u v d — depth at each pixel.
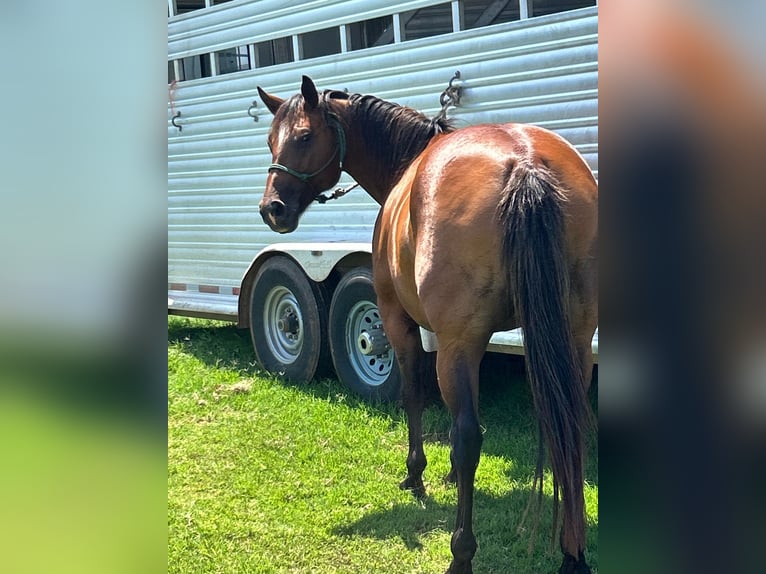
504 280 2.15
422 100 4.35
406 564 2.79
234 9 5.53
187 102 6.07
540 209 2.05
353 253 4.68
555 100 3.73
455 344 2.25
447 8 4.21
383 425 4.30
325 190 3.51
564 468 1.98
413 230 2.44
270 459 3.91
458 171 2.26
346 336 4.86
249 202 5.66
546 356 2.01
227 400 4.98
